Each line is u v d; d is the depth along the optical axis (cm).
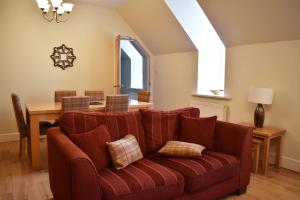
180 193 201
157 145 262
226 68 409
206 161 230
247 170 261
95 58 523
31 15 454
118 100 358
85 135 208
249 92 344
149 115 265
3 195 250
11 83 448
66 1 479
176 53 519
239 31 367
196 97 475
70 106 322
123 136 245
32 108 331
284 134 333
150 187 184
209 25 469
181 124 282
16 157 361
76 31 499
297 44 314
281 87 334
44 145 420
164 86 560
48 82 480
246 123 367
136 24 532
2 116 445
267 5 307
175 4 427
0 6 428
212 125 271
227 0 339
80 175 160
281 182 290
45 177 294
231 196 256
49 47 475
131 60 643
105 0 477
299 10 285
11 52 443
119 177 190
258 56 360
